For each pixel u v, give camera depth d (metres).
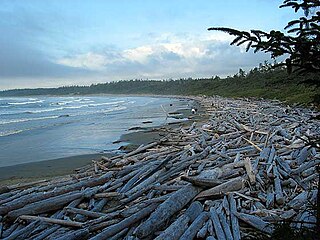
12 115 42.81
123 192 8.00
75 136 22.12
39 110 53.22
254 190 7.30
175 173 9.01
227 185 6.98
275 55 3.23
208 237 5.29
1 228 6.34
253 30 3.09
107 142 19.11
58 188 8.09
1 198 8.15
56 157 15.27
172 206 6.02
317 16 3.13
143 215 6.13
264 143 12.23
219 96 66.94
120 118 34.97
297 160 9.20
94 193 7.72
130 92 171.12
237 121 20.88
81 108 57.41
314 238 3.29
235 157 10.20
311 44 3.08
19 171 12.62
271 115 22.42
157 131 21.75
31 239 5.86
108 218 6.33
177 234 5.31
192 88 112.81
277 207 6.52
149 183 8.27
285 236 3.54
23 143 19.80
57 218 6.69
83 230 5.71
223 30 3.15
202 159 10.45
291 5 3.23
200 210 6.19
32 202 7.20
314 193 6.43
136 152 13.49
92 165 12.28
